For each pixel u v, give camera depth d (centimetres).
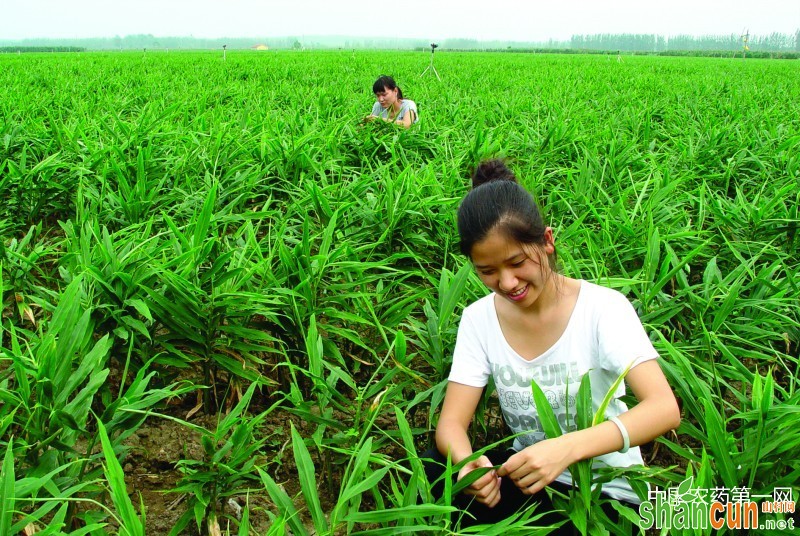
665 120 1034
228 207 478
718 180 661
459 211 217
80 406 239
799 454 226
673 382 265
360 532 196
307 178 593
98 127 719
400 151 676
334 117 878
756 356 320
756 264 451
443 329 310
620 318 225
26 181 512
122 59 2752
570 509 213
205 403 345
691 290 350
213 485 253
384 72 2078
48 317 359
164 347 329
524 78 1898
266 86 1554
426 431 281
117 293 307
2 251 361
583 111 1052
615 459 232
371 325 342
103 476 262
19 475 241
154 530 271
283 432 332
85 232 394
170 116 818
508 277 213
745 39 4812
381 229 444
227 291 327
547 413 204
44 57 2973
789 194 581
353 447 264
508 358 239
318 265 352
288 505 206
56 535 185
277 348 363
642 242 433
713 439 209
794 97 1588
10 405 238
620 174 599
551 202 512
